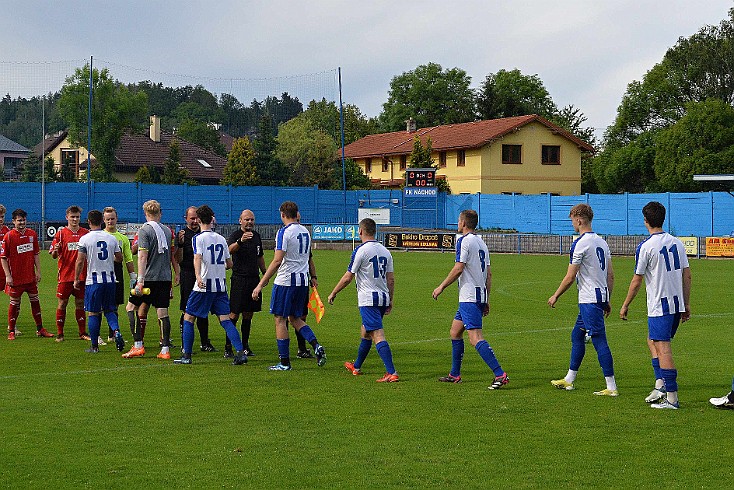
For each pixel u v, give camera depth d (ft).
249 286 41.32
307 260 38.24
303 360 40.96
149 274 40.68
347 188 208.03
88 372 37.35
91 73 163.43
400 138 233.14
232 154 202.18
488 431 26.84
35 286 48.98
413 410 29.76
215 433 26.45
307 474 22.33
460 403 30.94
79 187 161.38
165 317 41.32
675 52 225.15
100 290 42.70
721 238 131.95
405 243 151.94
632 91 229.45
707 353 43.04
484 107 273.13
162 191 167.73
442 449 24.75
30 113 303.48
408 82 287.07
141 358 41.37
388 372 35.29
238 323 55.16
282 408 29.99
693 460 23.77
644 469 22.91
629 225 164.04
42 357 41.60
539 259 131.13
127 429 26.94
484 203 179.52
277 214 176.14
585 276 32.45
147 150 239.09
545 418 28.66
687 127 191.42
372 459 23.72
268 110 232.32
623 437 26.22
